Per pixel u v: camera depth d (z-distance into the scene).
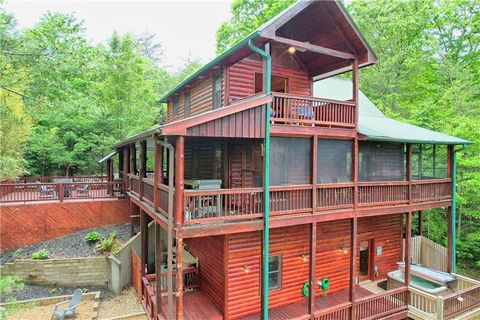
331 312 8.43
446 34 20.05
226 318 8.47
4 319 6.42
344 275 10.91
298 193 8.15
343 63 10.21
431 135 11.41
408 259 10.05
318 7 9.07
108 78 21.08
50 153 22.64
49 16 17.23
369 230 11.62
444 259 12.32
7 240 12.50
